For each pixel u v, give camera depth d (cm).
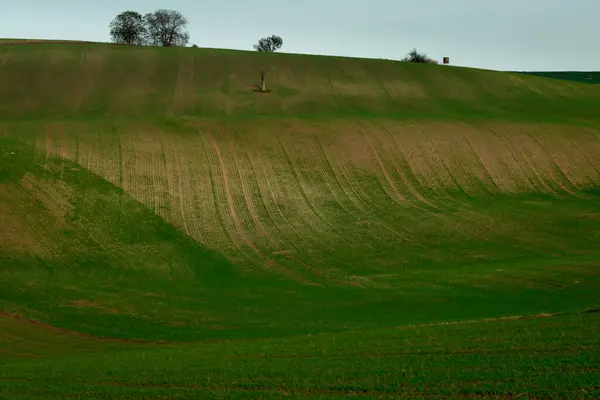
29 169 6056
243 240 5316
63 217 5375
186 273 4631
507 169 7350
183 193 6091
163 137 7319
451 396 1814
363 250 5156
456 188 6856
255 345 2678
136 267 4709
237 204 6022
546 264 4569
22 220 5256
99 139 7056
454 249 5188
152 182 6209
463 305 3603
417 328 2814
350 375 2042
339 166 7075
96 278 4488
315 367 2166
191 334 3284
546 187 7025
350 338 2670
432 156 7475
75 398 2000
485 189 6881
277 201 6178
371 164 7188
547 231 5644
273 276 4559
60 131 7231
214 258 4925
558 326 2533
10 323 3506
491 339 2386
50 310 3753
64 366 2436
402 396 1834
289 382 2016
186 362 2372
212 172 6600
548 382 1833
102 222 5388
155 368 2294
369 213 6056
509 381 1872
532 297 3697
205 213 5772
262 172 6750
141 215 5575
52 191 5734
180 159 6781
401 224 5797
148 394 1995
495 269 4509
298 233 5512
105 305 3884
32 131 7150
